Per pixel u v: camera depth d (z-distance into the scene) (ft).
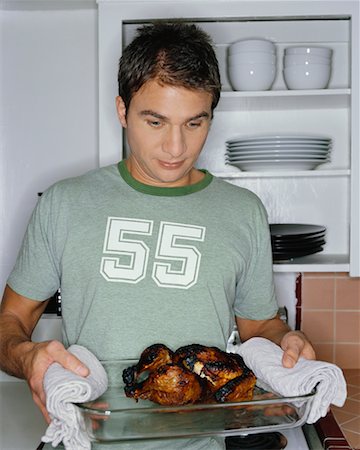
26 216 6.34
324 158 5.72
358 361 6.40
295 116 6.28
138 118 3.32
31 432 4.77
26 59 6.24
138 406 2.86
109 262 3.56
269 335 3.85
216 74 3.34
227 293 3.68
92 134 6.29
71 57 6.24
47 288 3.75
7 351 3.27
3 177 6.32
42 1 5.96
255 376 3.04
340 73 6.15
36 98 6.27
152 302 3.53
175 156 3.28
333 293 6.36
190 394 2.77
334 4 5.48
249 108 6.17
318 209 6.34
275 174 5.62
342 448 4.03
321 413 2.93
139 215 3.66
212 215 3.75
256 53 5.49
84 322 3.53
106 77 5.45
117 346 3.48
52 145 6.30
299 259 5.90
